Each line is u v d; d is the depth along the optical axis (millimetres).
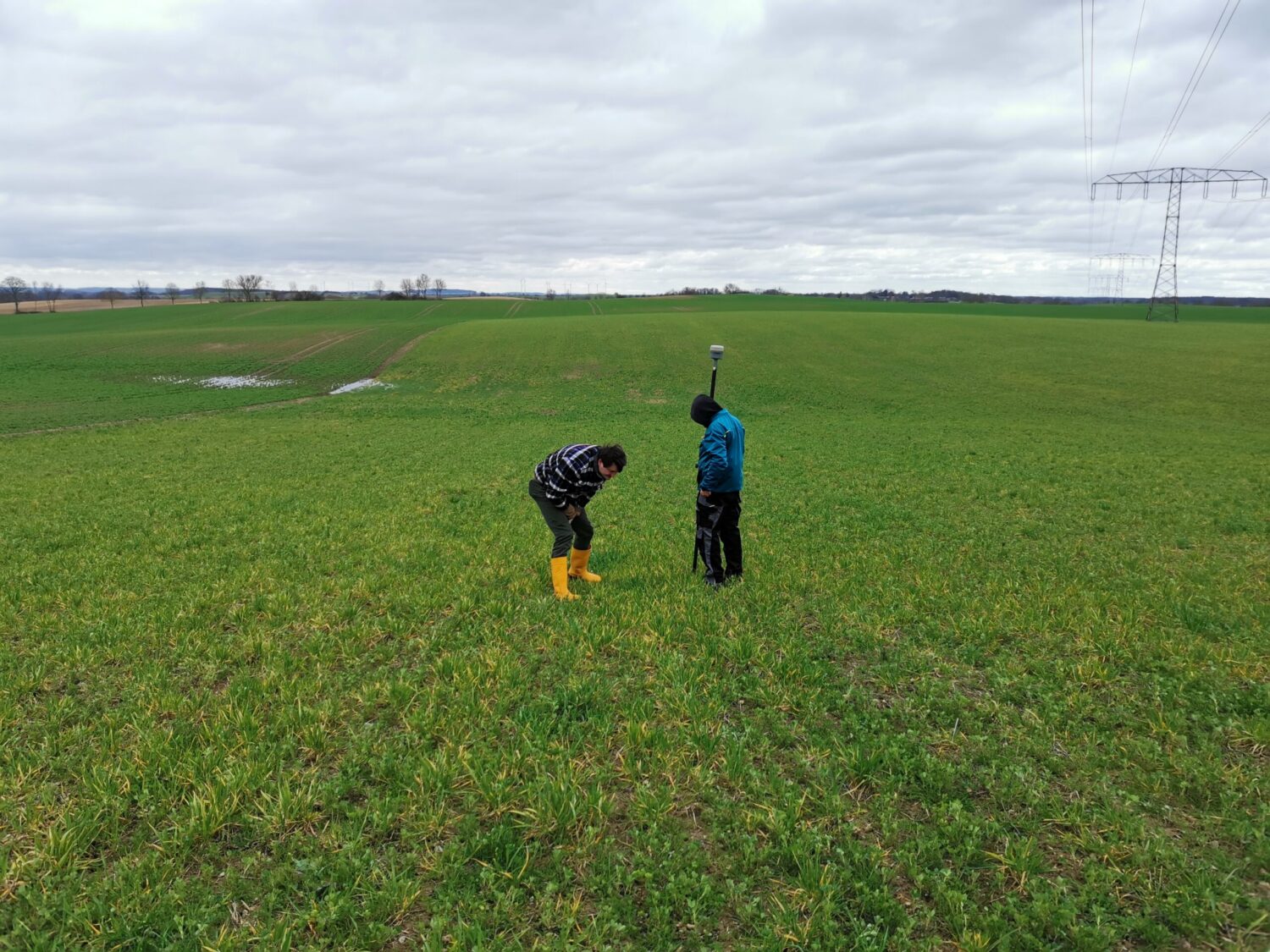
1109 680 5414
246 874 3434
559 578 7375
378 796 4008
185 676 5516
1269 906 3201
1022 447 22625
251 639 6102
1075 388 40781
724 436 7324
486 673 5469
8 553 9172
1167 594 7422
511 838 3625
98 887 3264
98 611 6820
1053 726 4762
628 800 4043
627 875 3439
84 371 48344
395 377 47219
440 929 3084
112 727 4676
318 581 7871
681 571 8305
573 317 80500
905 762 4281
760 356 52625
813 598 7305
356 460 19141
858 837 3754
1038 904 3195
